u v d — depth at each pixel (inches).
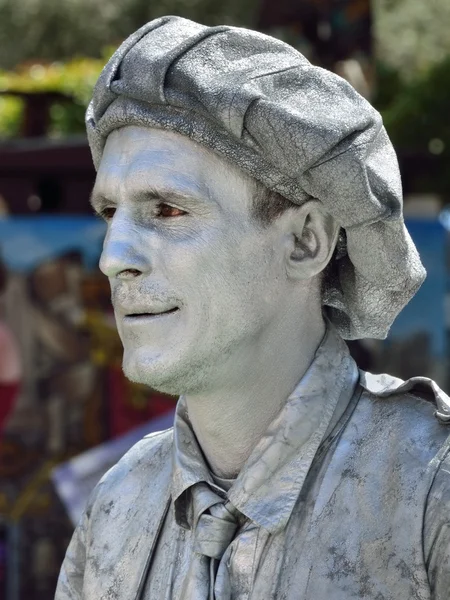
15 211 269.9
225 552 74.9
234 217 73.9
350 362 79.8
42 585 261.7
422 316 266.5
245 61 73.6
